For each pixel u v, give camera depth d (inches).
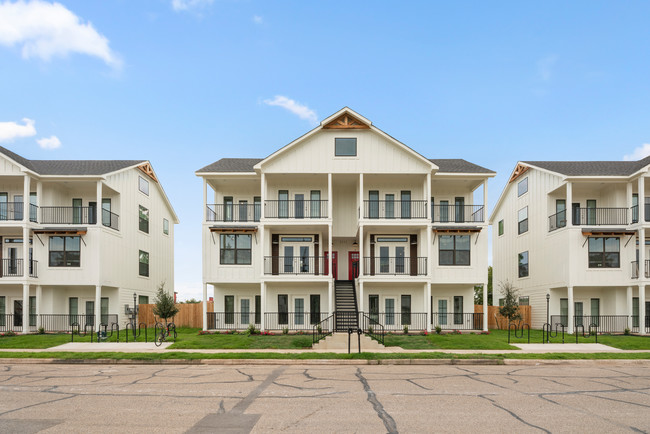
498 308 1311.5
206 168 1186.0
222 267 1165.7
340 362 722.8
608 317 1195.3
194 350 829.8
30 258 1173.1
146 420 366.0
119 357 739.4
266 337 1000.9
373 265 1146.7
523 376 597.0
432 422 360.8
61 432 334.0
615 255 1157.1
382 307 1179.3
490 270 2199.8
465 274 1160.2
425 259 1153.4
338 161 1132.5
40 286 1141.1
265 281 1115.9
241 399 444.8
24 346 888.9
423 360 724.7
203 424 354.0
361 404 422.3
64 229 1130.7
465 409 403.5
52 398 450.3
